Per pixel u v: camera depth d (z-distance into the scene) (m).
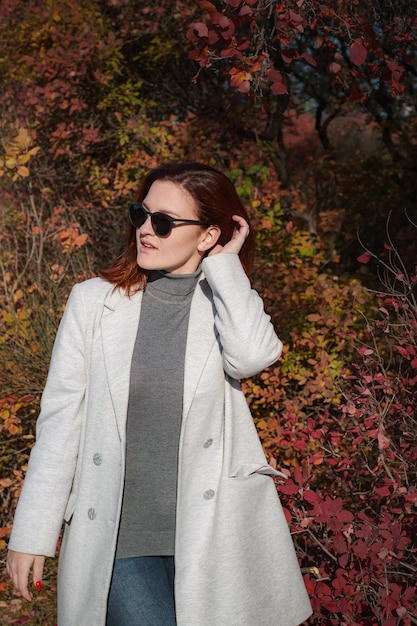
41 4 6.67
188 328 2.36
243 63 3.96
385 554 3.00
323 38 4.07
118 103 7.03
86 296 2.36
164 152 6.59
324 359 4.46
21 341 4.77
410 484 3.51
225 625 2.30
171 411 2.28
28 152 5.18
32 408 4.91
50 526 2.24
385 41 4.66
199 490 2.31
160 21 7.39
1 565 4.90
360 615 3.30
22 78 6.47
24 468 4.68
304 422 4.36
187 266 2.45
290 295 5.25
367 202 8.40
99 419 2.27
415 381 3.53
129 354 2.29
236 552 2.33
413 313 3.81
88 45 6.51
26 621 4.30
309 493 3.18
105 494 2.25
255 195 6.13
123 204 6.72
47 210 5.90
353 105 8.40
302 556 3.40
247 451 2.41
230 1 3.70
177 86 7.73
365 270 6.31
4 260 5.12
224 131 7.62
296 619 2.45
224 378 2.38
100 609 2.23
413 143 8.55
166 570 2.31
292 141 9.99
